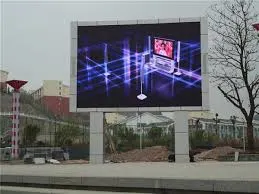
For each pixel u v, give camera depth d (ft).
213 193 37.83
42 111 254.68
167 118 244.22
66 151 130.52
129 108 83.92
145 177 42.52
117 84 84.79
